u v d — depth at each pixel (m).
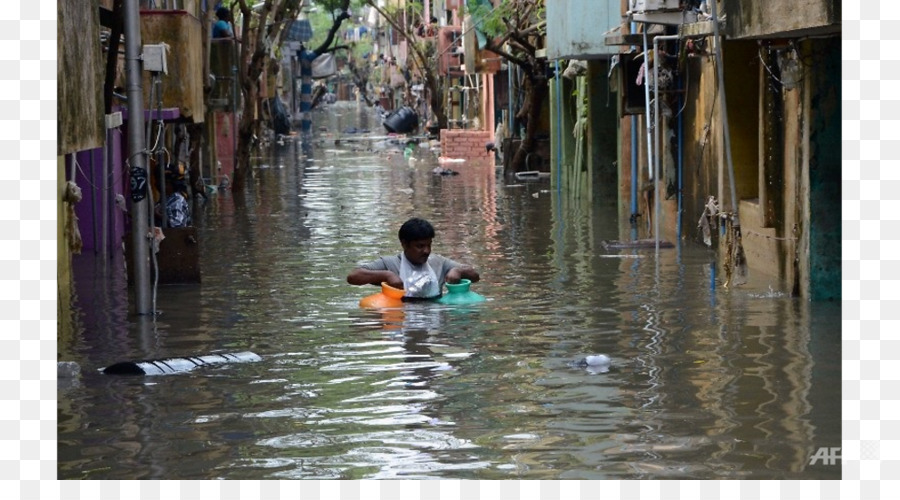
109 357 11.18
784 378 9.65
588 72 27.00
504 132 44.91
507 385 9.61
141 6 23.94
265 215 25.34
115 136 20.67
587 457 7.64
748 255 16.41
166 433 8.37
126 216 21.78
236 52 32.62
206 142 34.12
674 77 20.25
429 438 8.13
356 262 17.64
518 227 22.16
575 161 29.66
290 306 13.73
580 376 9.89
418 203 27.62
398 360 10.62
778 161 14.93
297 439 8.17
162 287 15.52
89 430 8.47
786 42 13.77
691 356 10.59
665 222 21.22
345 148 55.62
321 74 93.81
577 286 14.80
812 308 12.92
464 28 49.53
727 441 7.93
